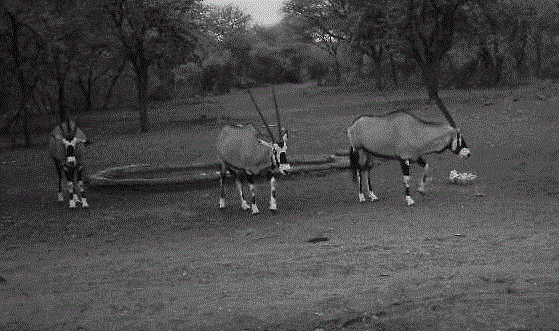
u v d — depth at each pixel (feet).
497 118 96.12
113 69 185.68
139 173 66.18
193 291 23.97
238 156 45.50
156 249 36.01
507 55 196.34
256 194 53.98
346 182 56.34
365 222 37.99
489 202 41.68
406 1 120.57
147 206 52.39
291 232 36.99
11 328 20.47
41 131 142.31
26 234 44.65
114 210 51.57
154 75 209.56
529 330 16.40
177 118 142.41
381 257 27.84
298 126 107.86
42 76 121.39
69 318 21.22
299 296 21.89
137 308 21.89
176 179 58.03
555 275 21.47
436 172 56.59
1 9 103.50
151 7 107.45
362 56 248.11
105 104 199.00
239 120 126.31
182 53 116.78
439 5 120.98
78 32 112.57
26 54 117.39
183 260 31.19
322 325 18.31
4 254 38.09
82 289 26.11
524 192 44.91
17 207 55.31
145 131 116.57
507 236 30.63
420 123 43.37
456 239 30.76
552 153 62.95
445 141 43.24
